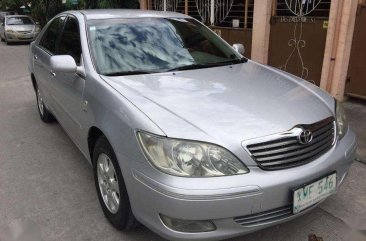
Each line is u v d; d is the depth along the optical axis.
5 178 3.76
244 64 3.64
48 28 4.87
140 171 2.34
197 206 2.17
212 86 2.92
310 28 6.21
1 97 7.04
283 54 6.72
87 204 3.28
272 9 6.73
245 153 2.26
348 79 5.88
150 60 3.35
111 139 2.59
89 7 12.69
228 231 2.27
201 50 3.69
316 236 2.80
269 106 2.63
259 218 2.33
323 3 6.02
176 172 2.21
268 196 2.26
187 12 9.06
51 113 4.88
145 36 3.56
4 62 11.77
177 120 2.38
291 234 2.83
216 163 2.23
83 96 3.16
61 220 3.05
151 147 2.30
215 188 2.17
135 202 2.45
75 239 2.82
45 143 4.65
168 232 2.30
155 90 2.80
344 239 2.78
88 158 3.33
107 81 2.96
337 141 2.73
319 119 2.61
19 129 5.18
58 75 3.86
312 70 6.35
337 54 5.73
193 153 2.23
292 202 2.35
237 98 2.71
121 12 3.92
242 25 7.68
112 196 2.85
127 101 2.62
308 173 2.40
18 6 25.09
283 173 2.32
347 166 2.77
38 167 3.99
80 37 3.46
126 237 2.83
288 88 3.03
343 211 3.11
